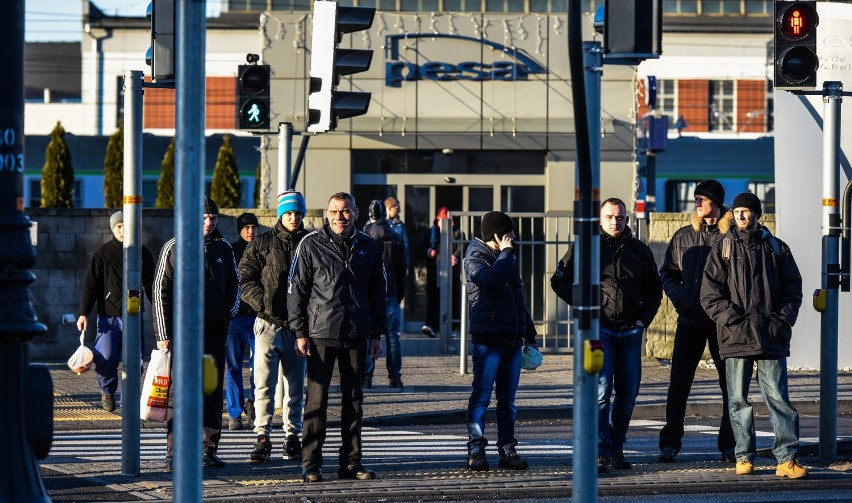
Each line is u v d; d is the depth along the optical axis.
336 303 23.59
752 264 24.06
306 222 47.72
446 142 60.62
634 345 25.11
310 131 32.09
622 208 25.03
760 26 164.38
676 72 163.25
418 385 39.88
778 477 24.05
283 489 22.70
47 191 85.12
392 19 60.75
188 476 14.88
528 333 25.92
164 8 22.73
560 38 60.84
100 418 33.25
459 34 60.62
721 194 26.17
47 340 47.69
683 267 26.19
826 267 25.70
